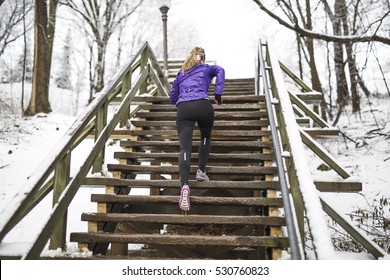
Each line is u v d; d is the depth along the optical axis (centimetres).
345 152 942
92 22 1319
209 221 288
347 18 1027
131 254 499
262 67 513
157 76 669
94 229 299
